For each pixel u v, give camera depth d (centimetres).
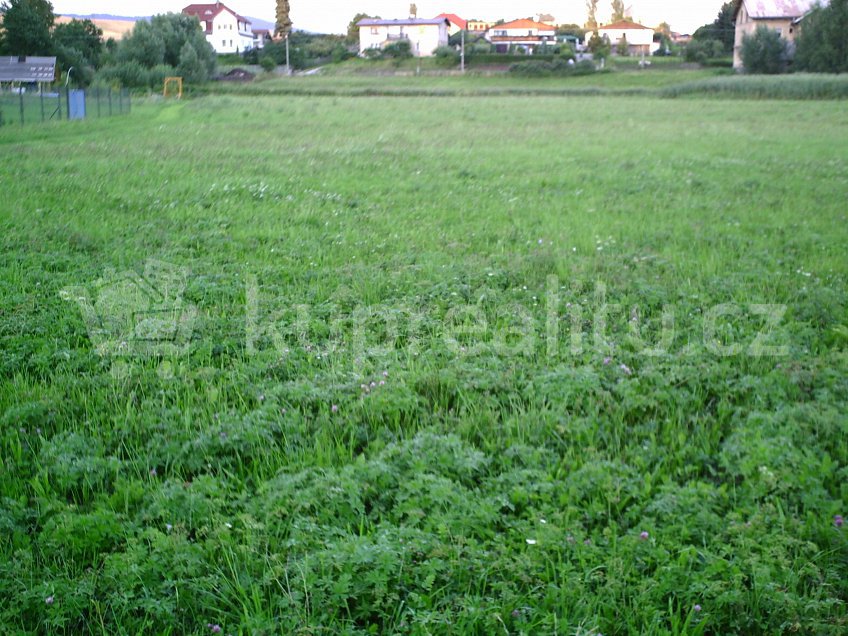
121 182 1510
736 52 7500
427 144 2270
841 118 3188
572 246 1044
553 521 437
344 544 407
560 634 365
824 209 1279
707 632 381
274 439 536
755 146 2194
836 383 612
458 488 468
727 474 501
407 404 575
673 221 1196
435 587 395
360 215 1247
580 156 1983
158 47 6450
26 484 488
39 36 5778
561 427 545
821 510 448
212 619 384
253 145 2230
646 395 603
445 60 8469
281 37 11169
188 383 623
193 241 1063
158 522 448
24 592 386
